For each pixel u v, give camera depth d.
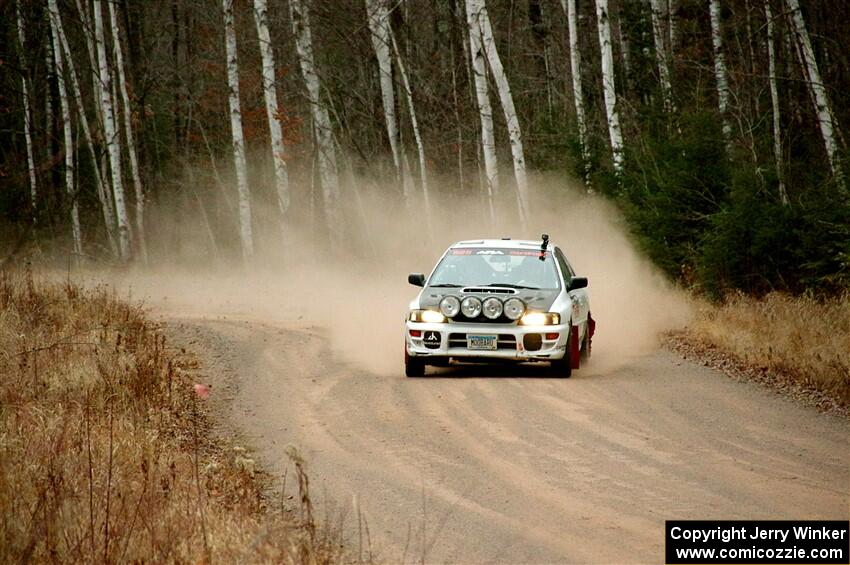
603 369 31.72
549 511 17.42
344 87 87.62
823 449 21.72
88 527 15.44
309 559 14.31
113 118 74.94
